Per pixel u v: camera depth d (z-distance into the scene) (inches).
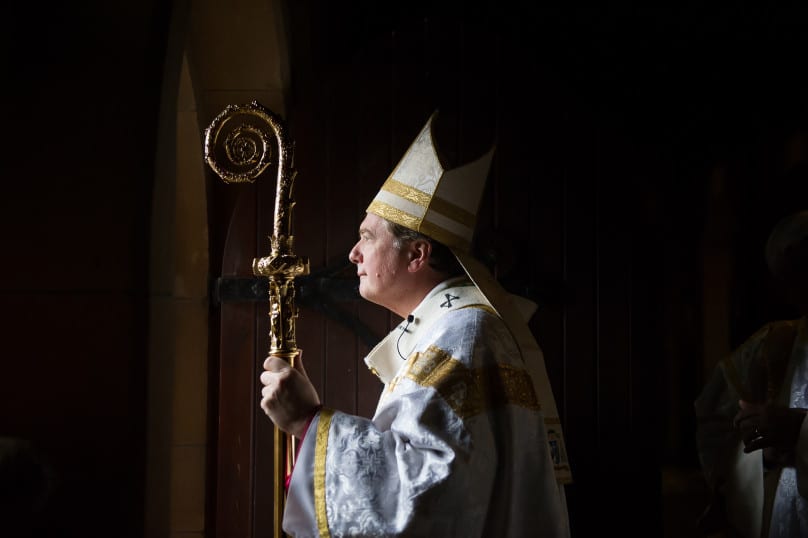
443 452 57.5
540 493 61.6
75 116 71.0
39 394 69.3
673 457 276.2
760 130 240.2
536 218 106.2
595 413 104.7
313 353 104.7
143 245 71.2
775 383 95.7
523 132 107.0
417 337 68.4
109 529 69.1
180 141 109.0
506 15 176.6
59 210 70.2
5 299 69.5
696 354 279.1
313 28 132.1
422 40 108.0
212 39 110.6
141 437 70.7
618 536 103.7
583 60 201.0
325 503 58.6
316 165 106.7
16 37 70.6
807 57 219.9
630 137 228.7
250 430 104.7
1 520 56.5
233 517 104.0
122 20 72.3
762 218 254.2
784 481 89.0
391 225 70.1
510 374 62.9
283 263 67.3
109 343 70.0
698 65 220.7
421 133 71.5
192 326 107.8
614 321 105.4
